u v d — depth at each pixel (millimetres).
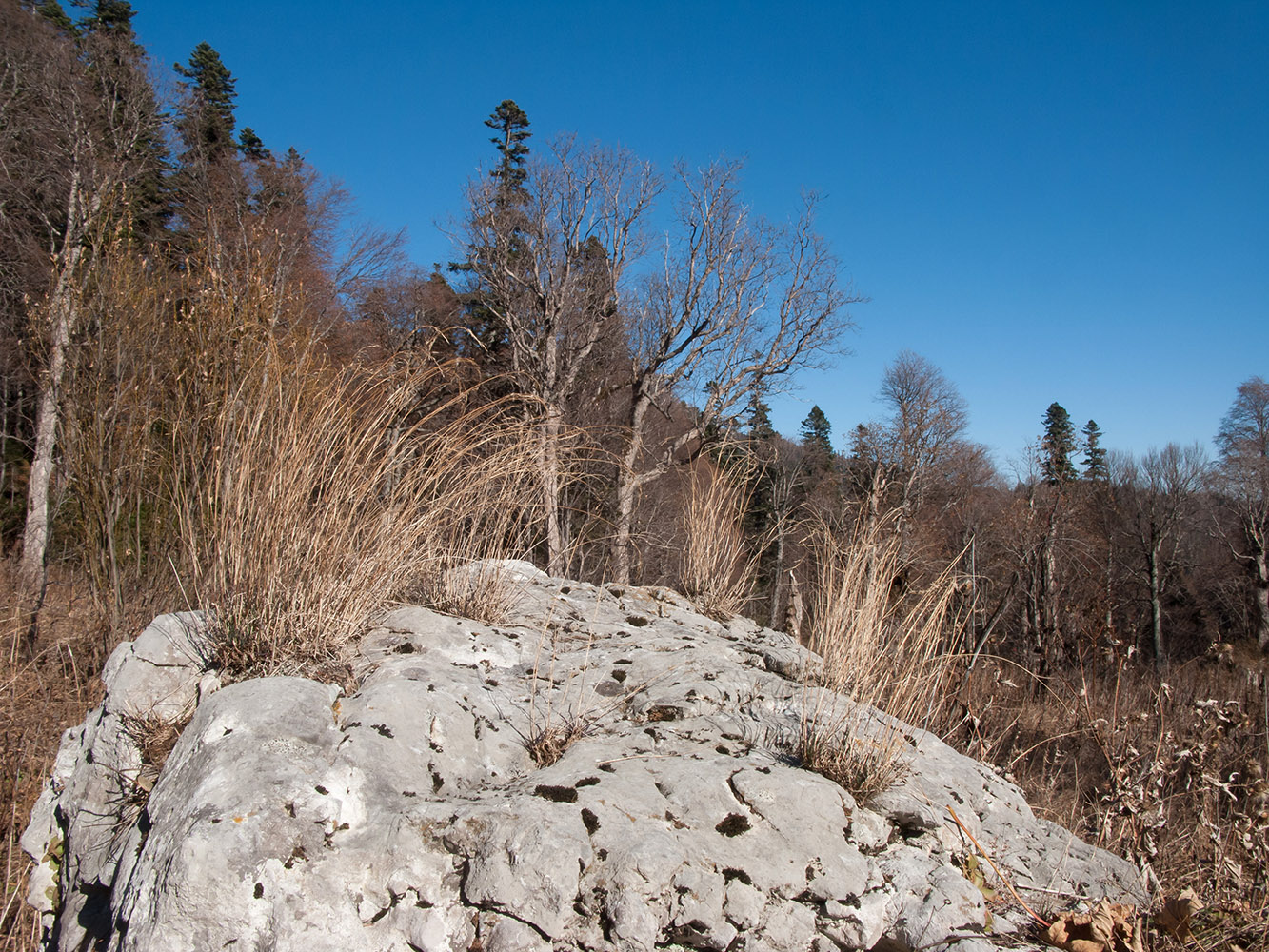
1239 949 2703
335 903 2014
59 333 7320
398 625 3627
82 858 2555
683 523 6105
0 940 3240
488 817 2139
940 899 2326
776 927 2170
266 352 4141
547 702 3189
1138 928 2516
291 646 3059
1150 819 3535
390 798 2299
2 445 15102
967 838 2846
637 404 23438
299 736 2365
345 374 3828
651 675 3514
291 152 23000
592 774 2504
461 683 3070
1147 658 26938
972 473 27359
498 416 4395
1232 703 3852
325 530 3438
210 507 3590
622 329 24688
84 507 6617
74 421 6805
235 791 2084
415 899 2053
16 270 15641
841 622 3668
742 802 2453
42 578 7633
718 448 6055
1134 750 3918
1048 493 24562
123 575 6445
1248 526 31297
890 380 25484
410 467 3838
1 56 16312
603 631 4277
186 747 2396
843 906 2260
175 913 1878
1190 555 34688
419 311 17594
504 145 31609
